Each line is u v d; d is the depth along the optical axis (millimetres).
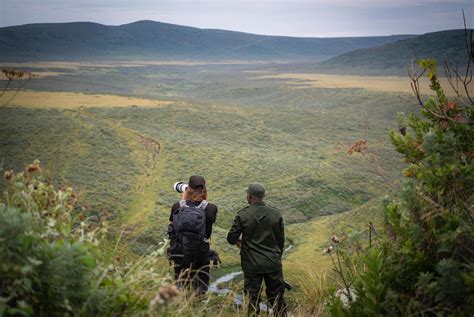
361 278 2869
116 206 53906
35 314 2098
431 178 2918
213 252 5203
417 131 3676
